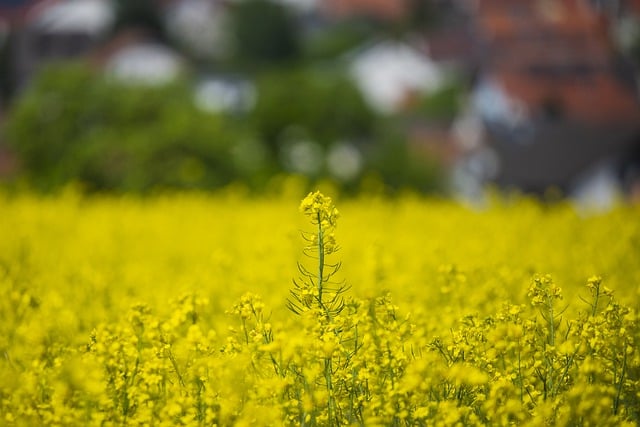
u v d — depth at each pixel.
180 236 21.03
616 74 107.19
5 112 150.00
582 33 110.75
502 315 9.00
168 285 13.23
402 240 17.78
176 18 196.12
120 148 52.12
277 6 195.50
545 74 107.06
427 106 148.88
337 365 8.37
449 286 11.11
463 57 161.88
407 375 7.93
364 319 9.02
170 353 8.60
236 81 154.50
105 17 175.38
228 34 194.25
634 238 15.35
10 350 9.91
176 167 52.25
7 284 11.88
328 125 85.75
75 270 14.95
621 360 8.67
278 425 7.61
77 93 70.06
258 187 43.81
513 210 22.69
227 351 8.56
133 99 67.62
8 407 8.33
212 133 55.12
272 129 84.31
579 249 15.32
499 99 105.06
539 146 100.75
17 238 18.11
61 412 7.89
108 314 11.74
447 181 92.19
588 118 101.19
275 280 13.27
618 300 10.66
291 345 7.86
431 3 197.12
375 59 168.25
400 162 84.31
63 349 9.48
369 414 7.93
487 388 8.36
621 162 98.00
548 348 8.53
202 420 8.04
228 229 22.00
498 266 12.82
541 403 7.91
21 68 168.00
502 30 112.62
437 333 9.77
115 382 8.32
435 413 7.96
